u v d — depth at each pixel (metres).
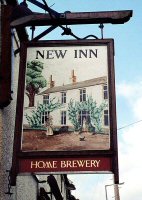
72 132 6.49
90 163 6.19
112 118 6.49
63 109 6.69
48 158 6.26
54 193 15.88
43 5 7.32
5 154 7.58
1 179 7.14
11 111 8.30
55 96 6.79
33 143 6.41
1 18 7.32
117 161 6.18
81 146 6.36
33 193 11.28
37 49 7.14
